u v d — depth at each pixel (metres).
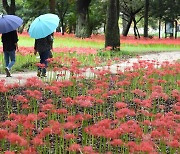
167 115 5.83
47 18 11.97
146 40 32.59
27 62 15.73
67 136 5.12
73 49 16.22
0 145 5.74
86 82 11.05
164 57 21.47
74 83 9.30
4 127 6.03
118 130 4.88
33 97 7.38
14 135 4.62
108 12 22.27
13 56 12.78
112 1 22.17
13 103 8.58
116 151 5.51
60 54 16.56
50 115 6.99
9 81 11.57
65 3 44.56
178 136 5.01
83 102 6.47
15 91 9.59
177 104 7.23
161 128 5.30
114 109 7.56
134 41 30.58
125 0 46.81
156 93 7.48
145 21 37.78
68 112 7.93
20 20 12.62
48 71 12.47
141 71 11.27
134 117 7.68
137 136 5.13
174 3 44.59
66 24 53.09
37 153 5.30
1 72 14.18
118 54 21.22
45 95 9.27
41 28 11.66
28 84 8.05
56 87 7.41
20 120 5.49
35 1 42.28
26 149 4.84
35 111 7.54
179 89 10.01
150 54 23.28
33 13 44.53
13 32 12.59
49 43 12.38
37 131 6.59
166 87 10.09
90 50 16.11
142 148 4.50
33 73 13.92
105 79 9.27
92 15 47.06
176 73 10.70
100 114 7.39
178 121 6.91
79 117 5.55
